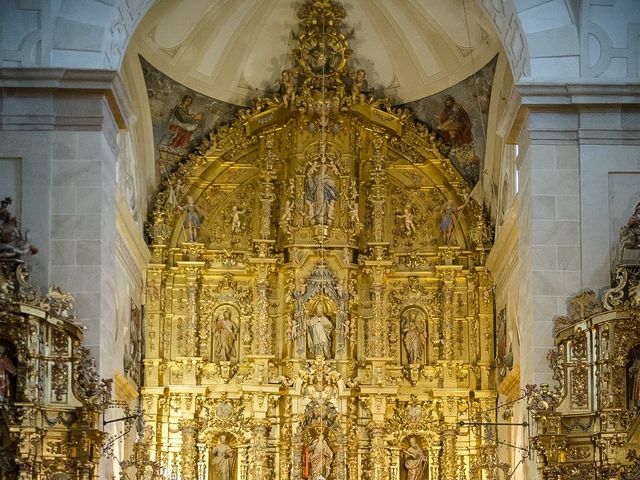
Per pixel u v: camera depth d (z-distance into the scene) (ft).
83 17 89.97
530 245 88.69
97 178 88.12
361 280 124.36
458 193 124.98
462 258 124.57
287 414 120.67
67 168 88.17
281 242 124.67
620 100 88.74
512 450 111.96
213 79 122.83
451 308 123.75
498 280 121.08
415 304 124.47
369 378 121.90
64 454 81.71
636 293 82.02
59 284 86.79
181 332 123.03
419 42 121.19
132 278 116.06
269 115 125.29
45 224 87.35
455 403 121.80
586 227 88.02
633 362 81.92
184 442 119.55
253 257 123.34
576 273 87.45
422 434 121.29
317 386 120.06
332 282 122.83
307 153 124.67
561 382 83.76
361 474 120.47
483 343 122.83
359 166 125.18
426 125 125.29
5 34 89.20
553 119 89.51
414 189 125.70
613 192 88.58
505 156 117.50
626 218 88.17
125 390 110.32
